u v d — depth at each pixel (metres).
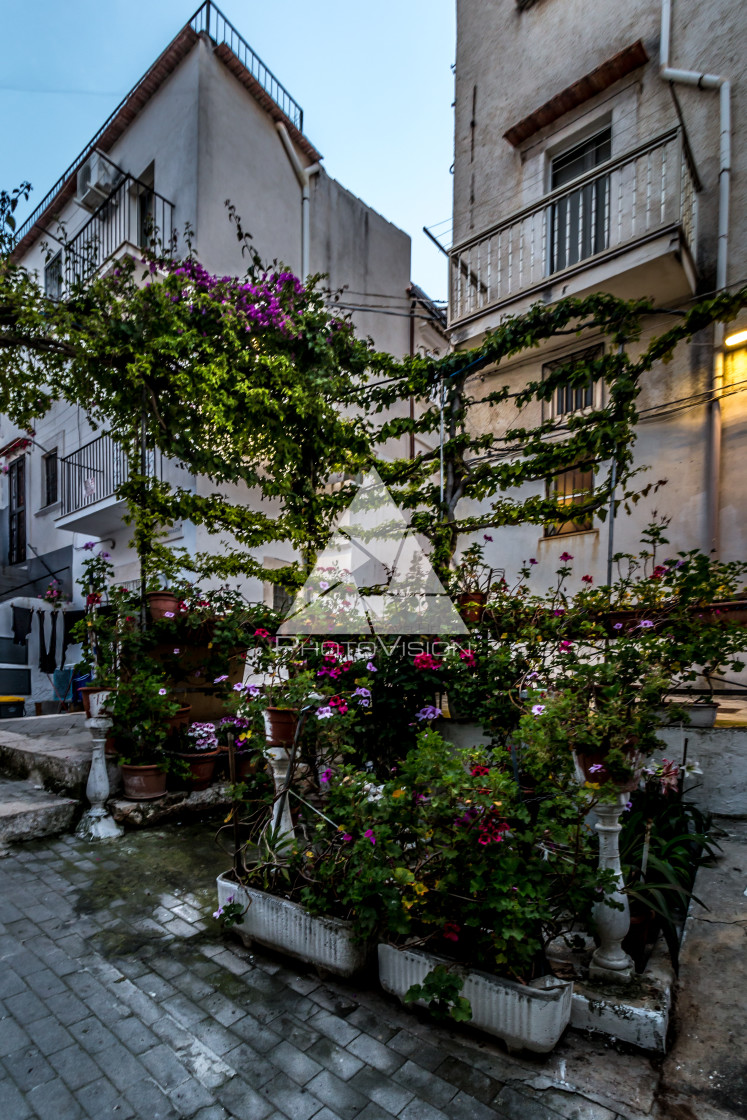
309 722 2.97
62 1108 1.84
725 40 6.45
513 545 7.57
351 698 3.27
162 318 5.36
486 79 8.69
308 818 2.98
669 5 6.74
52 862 3.82
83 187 9.46
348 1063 2.03
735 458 6.14
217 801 4.78
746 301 4.93
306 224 10.34
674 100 6.09
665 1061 2.04
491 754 2.60
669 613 3.95
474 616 4.42
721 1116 1.80
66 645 10.56
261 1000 2.38
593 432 5.36
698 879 3.35
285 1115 1.81
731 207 6.33
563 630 4.09
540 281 6.74
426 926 2.36
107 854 3.95
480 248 8.10
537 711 2.55
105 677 4.64
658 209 6.30
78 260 9.39
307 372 6.09
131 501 5.69
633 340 5.53
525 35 8.26
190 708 5.17
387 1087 1.92
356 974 2.49
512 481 5.84
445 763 2.31
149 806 4.47
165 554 5.52
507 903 2.02
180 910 3.16
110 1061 2.04
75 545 10.53
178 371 5.56
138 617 5.12
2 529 12.71
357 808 2.44
